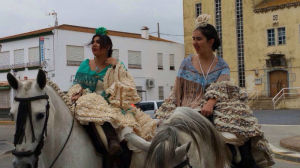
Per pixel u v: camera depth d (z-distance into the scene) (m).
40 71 3.71
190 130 3.97
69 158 4.14
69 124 4.25
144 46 38.69
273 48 36.59
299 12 35.03
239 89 4.49
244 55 38.56
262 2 38.47
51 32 30.52
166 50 41.28
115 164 4.45
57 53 30.45
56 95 4.22
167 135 3.67
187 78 4.68
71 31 31.45
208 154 4.10
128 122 4.44
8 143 16.31
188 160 3.71
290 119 24.12
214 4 40.59
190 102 4.61
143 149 4.19
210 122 4.14
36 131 3.64
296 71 35.22
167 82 41.12
